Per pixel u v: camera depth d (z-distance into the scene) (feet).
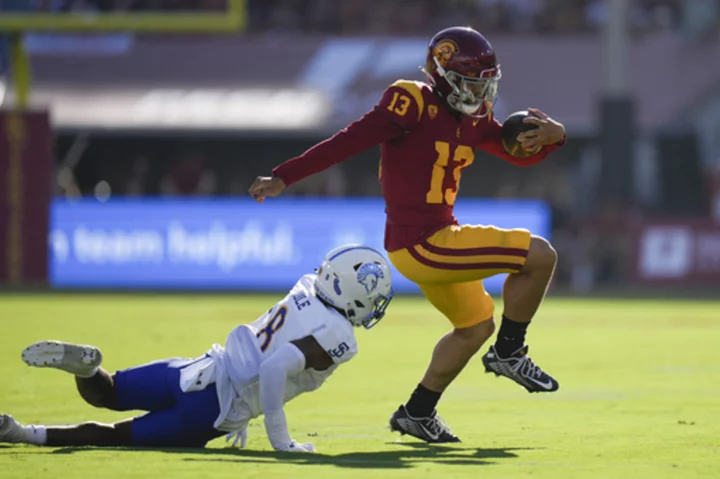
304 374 63.10
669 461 59.62
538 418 79.97
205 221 259.80
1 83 288.51
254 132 301.43
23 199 251.39
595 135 309.63
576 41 319.88
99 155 319.27
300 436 71.51
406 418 69.77
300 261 260.83
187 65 310.86
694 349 138.00
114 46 309.22
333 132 301.84
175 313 184.65
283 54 314.76
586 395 94.02
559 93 312.71
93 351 61.26
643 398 91.81
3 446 62.75
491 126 72.23
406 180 67.62
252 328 64.08
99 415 78.69
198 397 62.80
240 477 52.29
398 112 66.23
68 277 258.37
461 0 325.62
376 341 147.13
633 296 246.47
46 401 86.12
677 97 313.73
